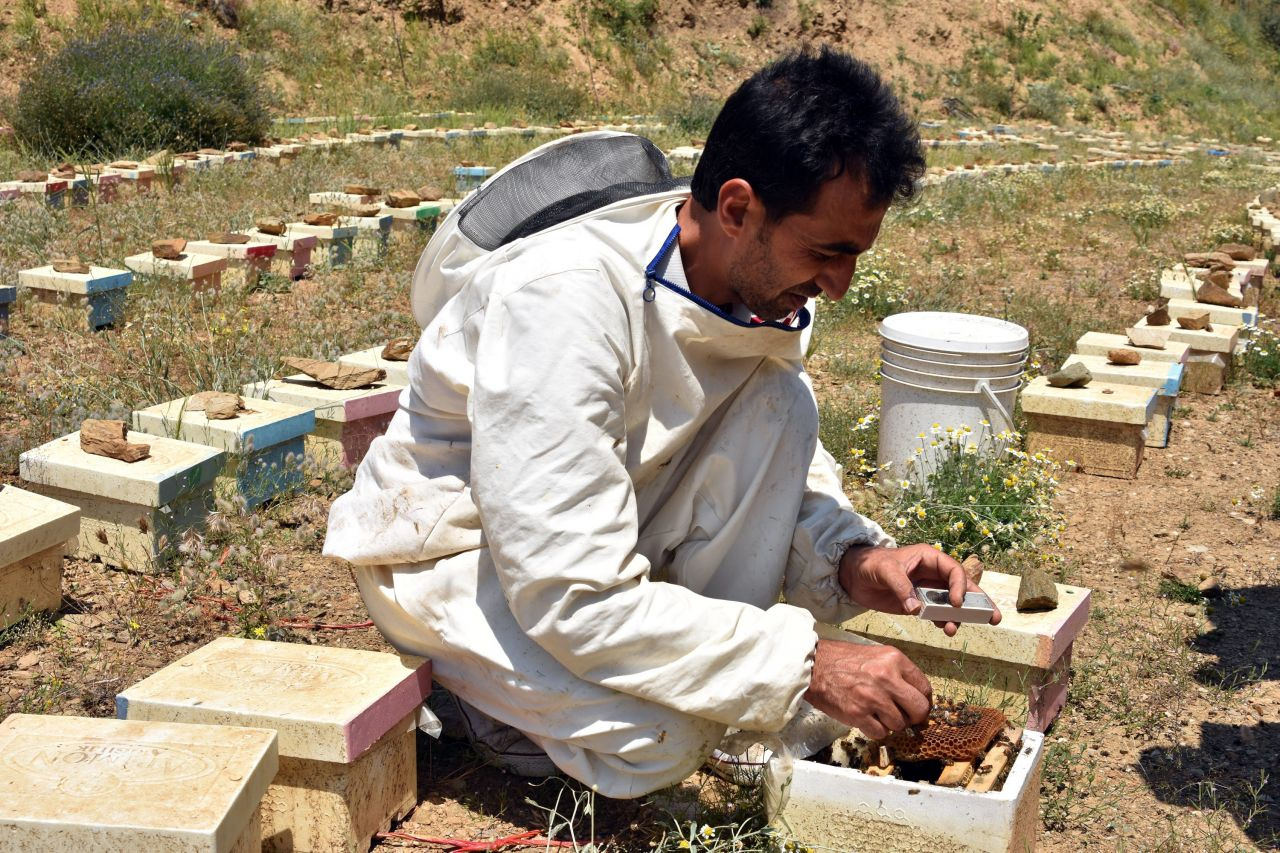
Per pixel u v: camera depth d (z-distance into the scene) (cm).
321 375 519
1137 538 495
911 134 216
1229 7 3738
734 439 263
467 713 288
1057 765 310
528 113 2256
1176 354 659
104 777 220
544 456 223
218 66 1523
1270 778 314
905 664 240
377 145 1647
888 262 1006
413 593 258
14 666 339
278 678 263
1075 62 3116
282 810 253
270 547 423
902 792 245
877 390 686
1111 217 1370
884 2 2995
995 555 453
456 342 249
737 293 238
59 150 1320
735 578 275
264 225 855
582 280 229
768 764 258
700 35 2781
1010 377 497
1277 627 410
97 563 412
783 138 211
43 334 676
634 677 231
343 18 2342
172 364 620
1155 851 278
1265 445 627
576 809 255
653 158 270
